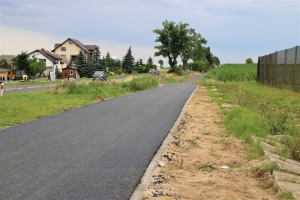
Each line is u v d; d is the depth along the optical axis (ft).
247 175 20.92
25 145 27.07
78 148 26.07
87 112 48.14
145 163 21.93
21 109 47.75
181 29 369.30
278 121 35.96
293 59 82.99
